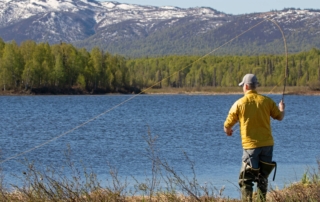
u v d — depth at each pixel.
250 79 10.99
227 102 113.12
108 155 29.34
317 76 168.12
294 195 11.54
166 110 83.44
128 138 39.38
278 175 21.09
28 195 11.00
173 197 11.37
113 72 155.25
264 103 10.84
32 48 139.50
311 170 22.61
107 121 58.81
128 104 102.44
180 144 35.28
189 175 22.05
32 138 39.69
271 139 10.85
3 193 11.37
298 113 76.00
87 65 149.38
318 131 46.03
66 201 10.78
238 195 15.90
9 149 32.91
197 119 62.81
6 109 80.75
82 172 22.23
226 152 31.03
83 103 102.25
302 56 197.38
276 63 192.62
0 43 141.50
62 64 140.00
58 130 46.94
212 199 11.34
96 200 10.91
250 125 10.80
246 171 10.88
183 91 181.25
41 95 134.88
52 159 27.55
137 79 174.12
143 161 26.81
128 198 12.06
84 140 37.69
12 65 133.88
